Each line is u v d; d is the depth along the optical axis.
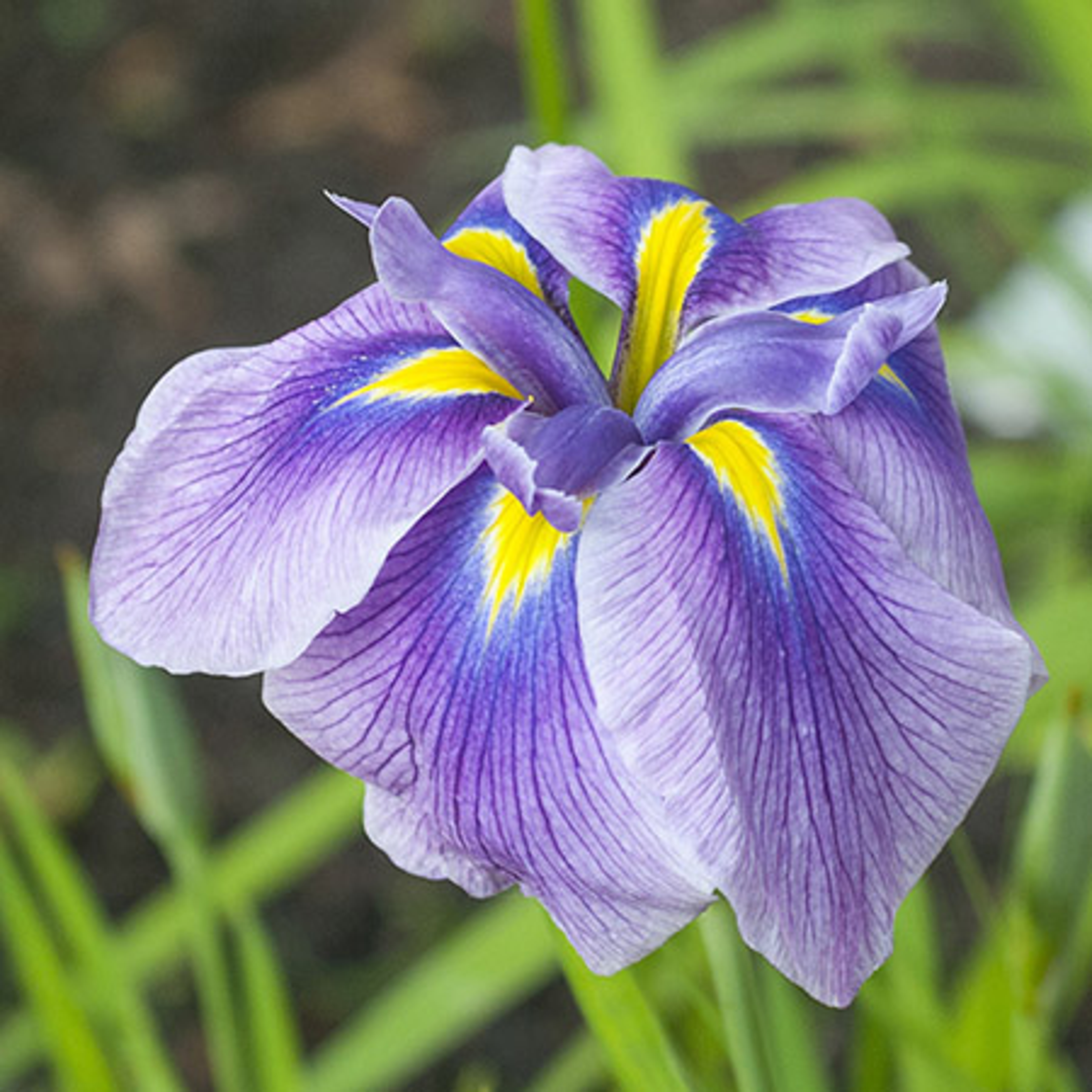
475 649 0.54
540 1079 1.21
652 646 0.53
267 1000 0.74
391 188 1.82
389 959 1.28
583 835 0.53
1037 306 1.30
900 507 0.54
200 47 1.98
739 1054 0.60
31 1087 1.16
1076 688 0.62
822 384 0.54
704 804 0.52
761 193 1.78
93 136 1.89
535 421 0.55
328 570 0.54
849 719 0.53
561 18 1.99
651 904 0.53
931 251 1.63
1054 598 0.87
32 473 1.60
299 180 1.84
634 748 0.52
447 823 0.54
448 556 0.55
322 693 0.54
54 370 1.68
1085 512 1.16
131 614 0.55
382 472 0.55
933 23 1.24
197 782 0.69
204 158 1.87
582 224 0.58
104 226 1.79
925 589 0.53
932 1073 0.71
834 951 0.52
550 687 0.53
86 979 0.81
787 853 0.52
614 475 0.54
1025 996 0.65
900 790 0.52
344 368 0.57
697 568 0.53
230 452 0.56
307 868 1.35
